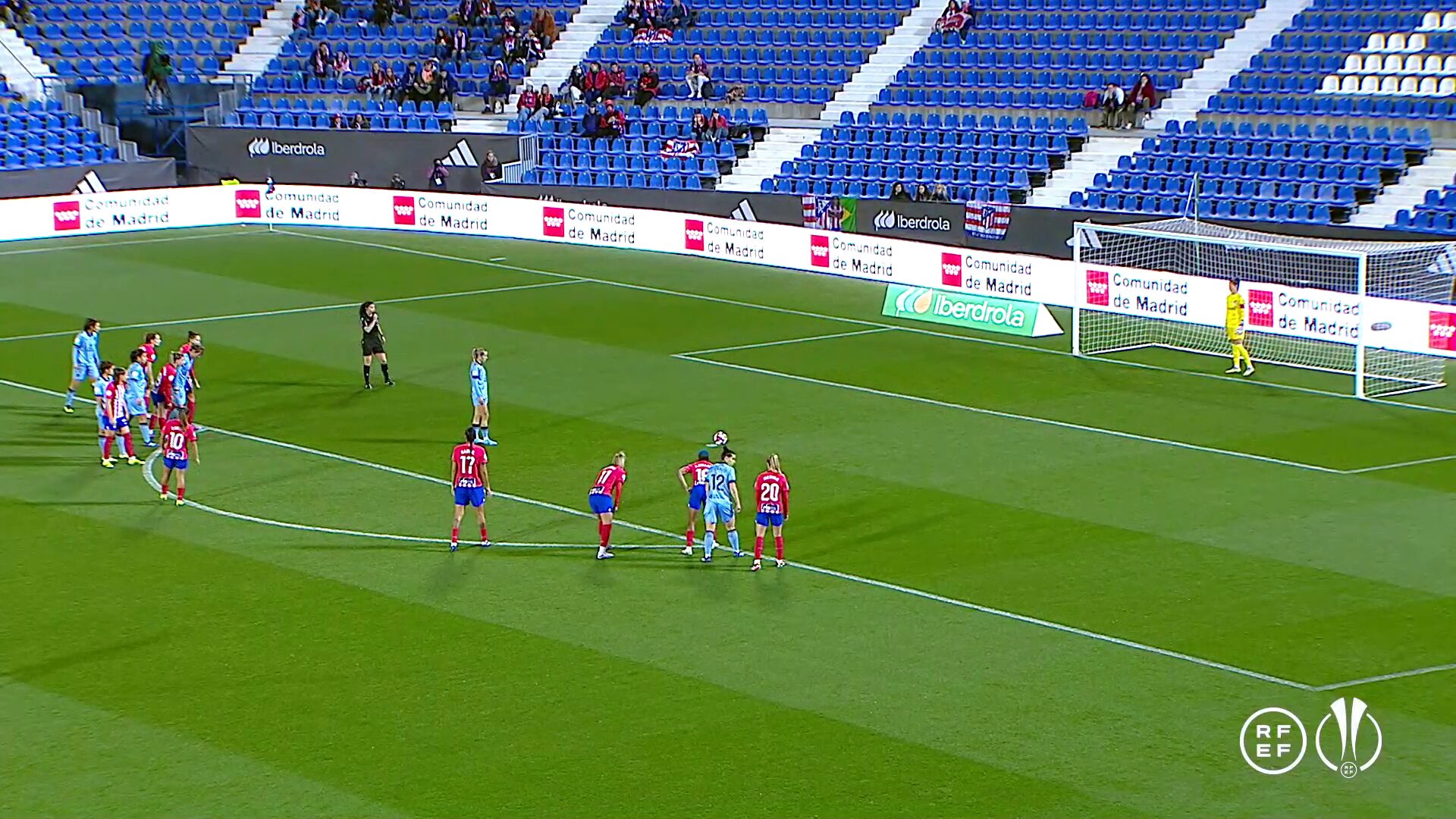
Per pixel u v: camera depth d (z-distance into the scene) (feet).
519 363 366.63
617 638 217.56
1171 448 300.61
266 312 419.33
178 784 179.32
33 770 182.39
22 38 591.37
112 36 607.37
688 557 248.11
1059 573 239.30
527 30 604.90
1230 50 513.86
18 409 329.93
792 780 179.73
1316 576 237.04
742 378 352.28
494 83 576.20
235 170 570.46
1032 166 499.51
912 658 210.79
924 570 241.14
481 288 448.65
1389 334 355.56
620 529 260.62
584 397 337.52
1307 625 219.82
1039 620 222.48
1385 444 303.07
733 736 189.88
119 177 551.59
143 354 305.32
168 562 245.24
